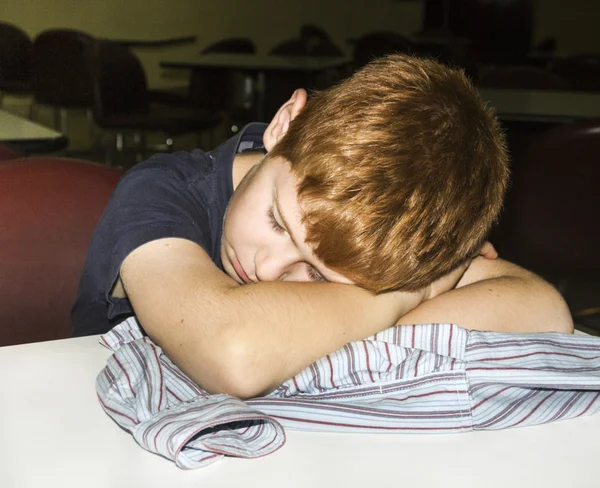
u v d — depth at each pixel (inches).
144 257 27.9
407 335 25.5
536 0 215.9
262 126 37.0
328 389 24.4
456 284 32.5
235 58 181.8
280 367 24.4
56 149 76.4
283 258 27.0
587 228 89.7
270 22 214.5
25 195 40.1
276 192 26.5
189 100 174.4
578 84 203.8
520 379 24.1
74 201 40.9
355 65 188.2
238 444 21.0
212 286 25.8
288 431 22.7
